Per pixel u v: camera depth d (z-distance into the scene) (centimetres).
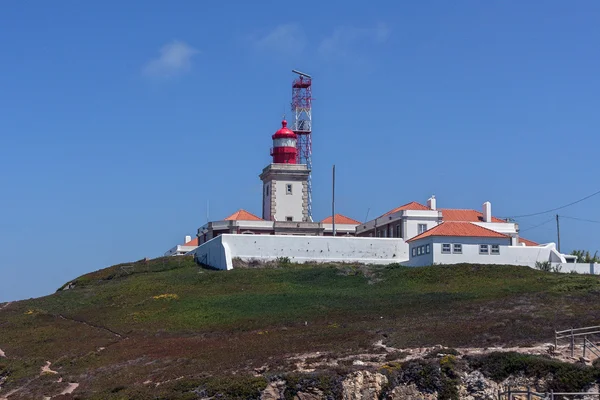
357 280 9706
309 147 13575
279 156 12825
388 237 11988
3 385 7125
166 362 6875
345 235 13125
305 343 6800
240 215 12612
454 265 9694
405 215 11494
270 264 10912
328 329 7294
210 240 11594
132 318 8831
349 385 5700
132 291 10069
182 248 14762
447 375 5659
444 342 6350
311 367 6081
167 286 10081
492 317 7119
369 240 11144
